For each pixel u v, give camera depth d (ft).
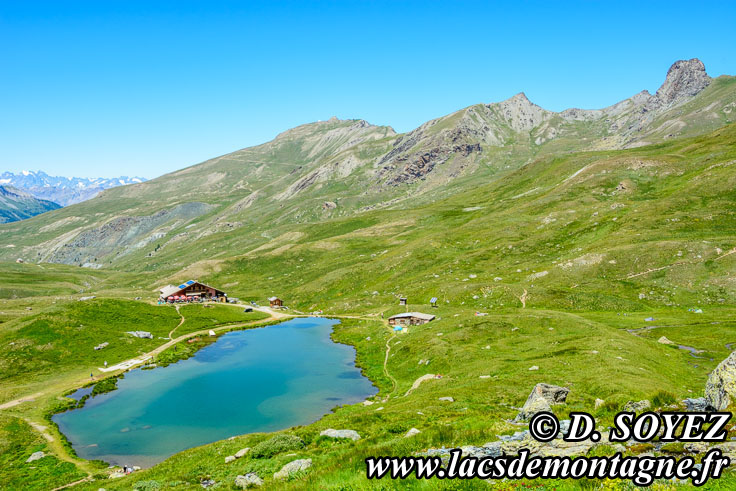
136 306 490.49
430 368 279.69
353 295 624.59
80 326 396.78
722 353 254.06
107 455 189.37
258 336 450.30
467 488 44.86
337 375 306.35
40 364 328.90
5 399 267.39
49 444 201.16
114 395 273.75
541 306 432.25
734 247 449.89
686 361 240.32
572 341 279.49
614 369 193.77
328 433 115.44
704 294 399.03
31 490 152.05
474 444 68.44
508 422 92.12
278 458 98.73
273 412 236.22
